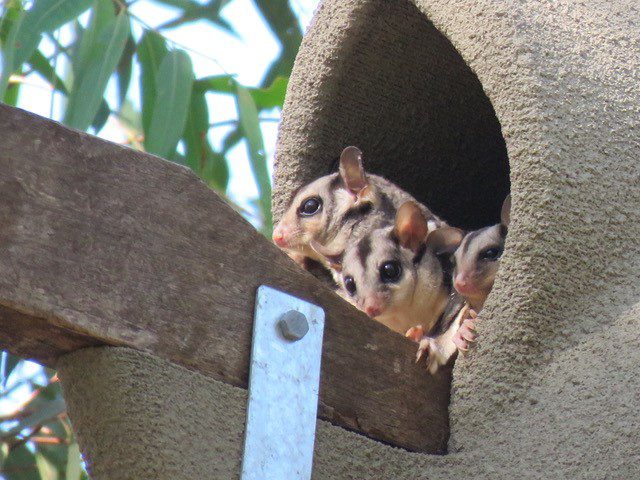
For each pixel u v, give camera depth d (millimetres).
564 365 4637
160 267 4133
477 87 6707
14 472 10125
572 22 5258
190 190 4273
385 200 7363
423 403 4738
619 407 4406
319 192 7465
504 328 4730
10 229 3842
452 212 7461
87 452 4043
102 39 8172
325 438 4410
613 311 4707
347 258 6852
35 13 7961
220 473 4031
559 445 4441
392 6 6102
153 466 3914
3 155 3887
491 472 4504
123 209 4094
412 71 6504
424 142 6980
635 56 5277
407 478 4535
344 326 4598
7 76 7809
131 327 4020
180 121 8297
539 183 4766
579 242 4762
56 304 3871
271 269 4414
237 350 4230
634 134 5023
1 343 4062
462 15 5133
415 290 6594
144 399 3951
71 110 7988
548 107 4852
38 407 9711
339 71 6375
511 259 4770
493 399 4684
